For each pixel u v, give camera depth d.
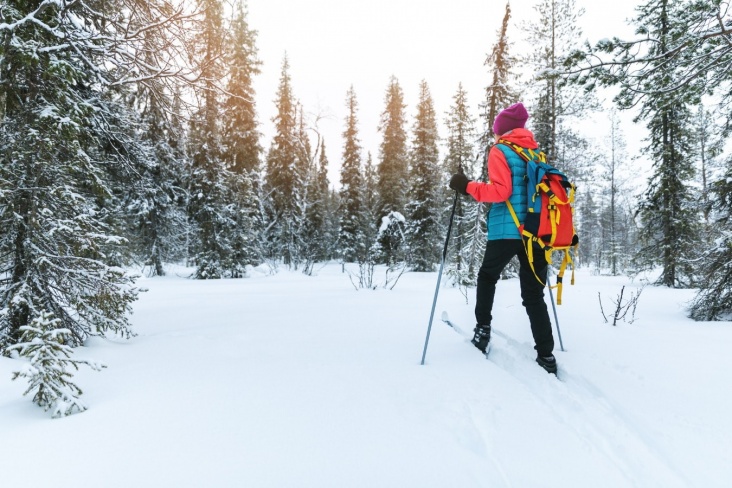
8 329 2.79
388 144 25.91
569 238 2.46
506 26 12.51
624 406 1.92
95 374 2.24
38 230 2.93
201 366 2.43
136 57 3.01
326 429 1.60
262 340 3.16
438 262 22.91
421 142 23.08
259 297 7.00
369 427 1.63
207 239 15.91
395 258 18.78
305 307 5.25
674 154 14.30
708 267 6.67
